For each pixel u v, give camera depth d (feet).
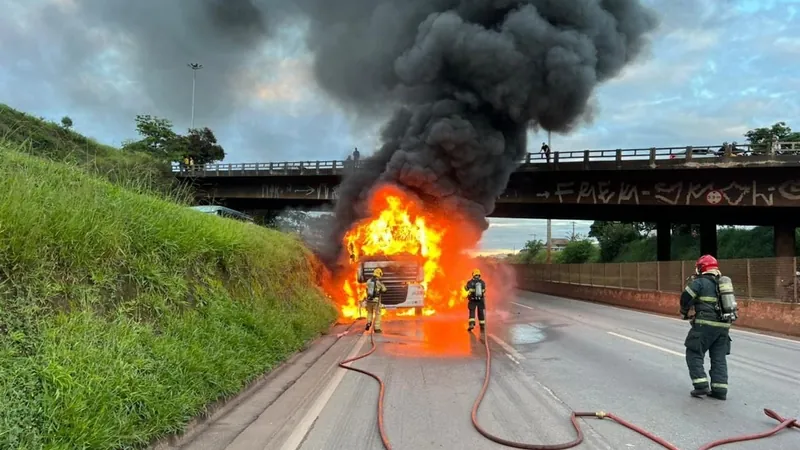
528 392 23.17
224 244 28.58
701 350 22.43
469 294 41.65
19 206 15.75
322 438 16.97
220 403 19.35
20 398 12.02
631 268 79.15
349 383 24.80
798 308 43.57
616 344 37.24
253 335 25.54
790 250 101.71
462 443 16.60
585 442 16.65
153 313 19.81
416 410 20.27
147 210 23.76
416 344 36.96
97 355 14.83
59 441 11.84
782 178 86.69
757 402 21.53
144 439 14.05
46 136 36.68
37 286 15.17
